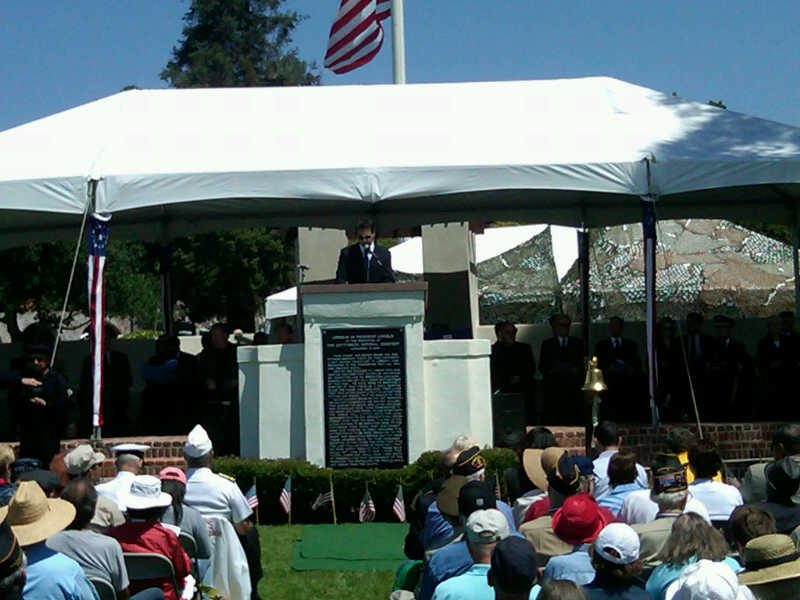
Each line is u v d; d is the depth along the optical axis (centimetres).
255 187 1402
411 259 2595
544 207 1861
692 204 1867
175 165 1414
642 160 1412
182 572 670
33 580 538
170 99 1669
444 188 1412
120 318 4084
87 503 602
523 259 2631
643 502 674
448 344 1275
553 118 1611
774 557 529
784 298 2355
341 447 1253
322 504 1224
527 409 1612
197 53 5772
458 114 1627
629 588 505
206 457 822
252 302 4959
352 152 1469
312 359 1257
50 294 3147
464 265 2100
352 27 1844
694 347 1591
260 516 1254
